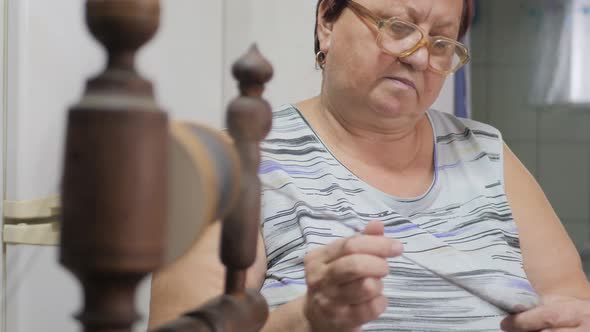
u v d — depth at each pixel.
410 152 1.22
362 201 1.11
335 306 0.75
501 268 1.07
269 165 1.07
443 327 0.99
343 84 1.13
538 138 3.07
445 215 1.16
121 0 0.27
